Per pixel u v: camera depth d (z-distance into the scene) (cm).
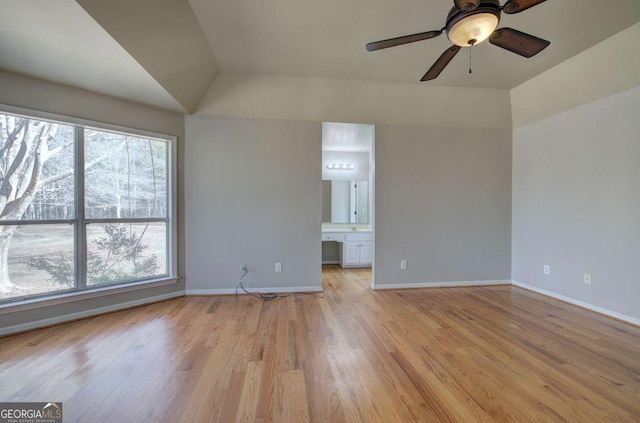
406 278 399
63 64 232
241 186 363
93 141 291
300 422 147
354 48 286
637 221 269
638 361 207
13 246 250
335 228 577
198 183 354
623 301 279
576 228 324
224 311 305
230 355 214
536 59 298
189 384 178
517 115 394
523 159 396
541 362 205
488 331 257
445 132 402
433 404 162
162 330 257
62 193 273
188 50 265
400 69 325
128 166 315
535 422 148
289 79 342
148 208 330
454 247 407
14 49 211
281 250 372
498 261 416
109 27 191
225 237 361
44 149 263
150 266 333
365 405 160
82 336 244
